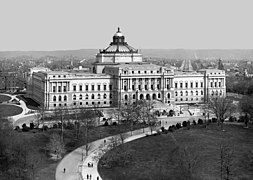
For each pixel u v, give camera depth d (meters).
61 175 197.12
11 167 196.88
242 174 196.38
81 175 197.88
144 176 196.12
